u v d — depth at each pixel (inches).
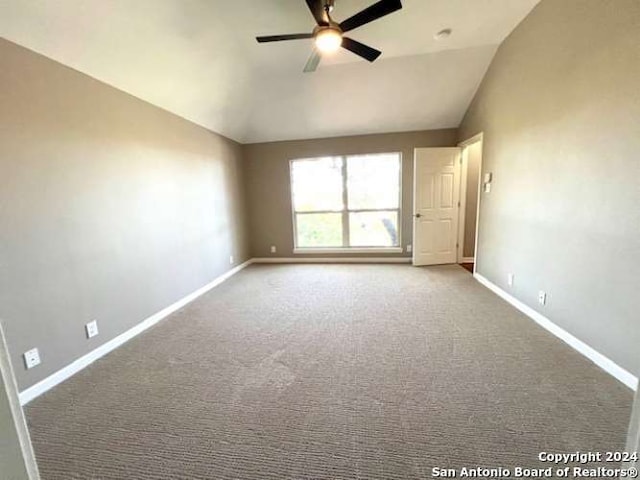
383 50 135.0
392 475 53.3
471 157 197.5
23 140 77.1
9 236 74.2
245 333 110.3
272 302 141.4
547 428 62.0
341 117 186.2
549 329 103.8
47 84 82.7
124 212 109.3
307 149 211.0
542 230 106.7
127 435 64.2
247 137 207.3
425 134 198.2
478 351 92.0
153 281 123.6
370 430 63.4
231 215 196.5
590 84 84.3
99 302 98.4
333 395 74.7
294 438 62.1
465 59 143.2
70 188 89.4
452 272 179.9
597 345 83.7
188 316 128.1
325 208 219.5
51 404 74.6
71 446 61.6
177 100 132.9
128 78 106.7
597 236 82.9
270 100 169.9
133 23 89.4
